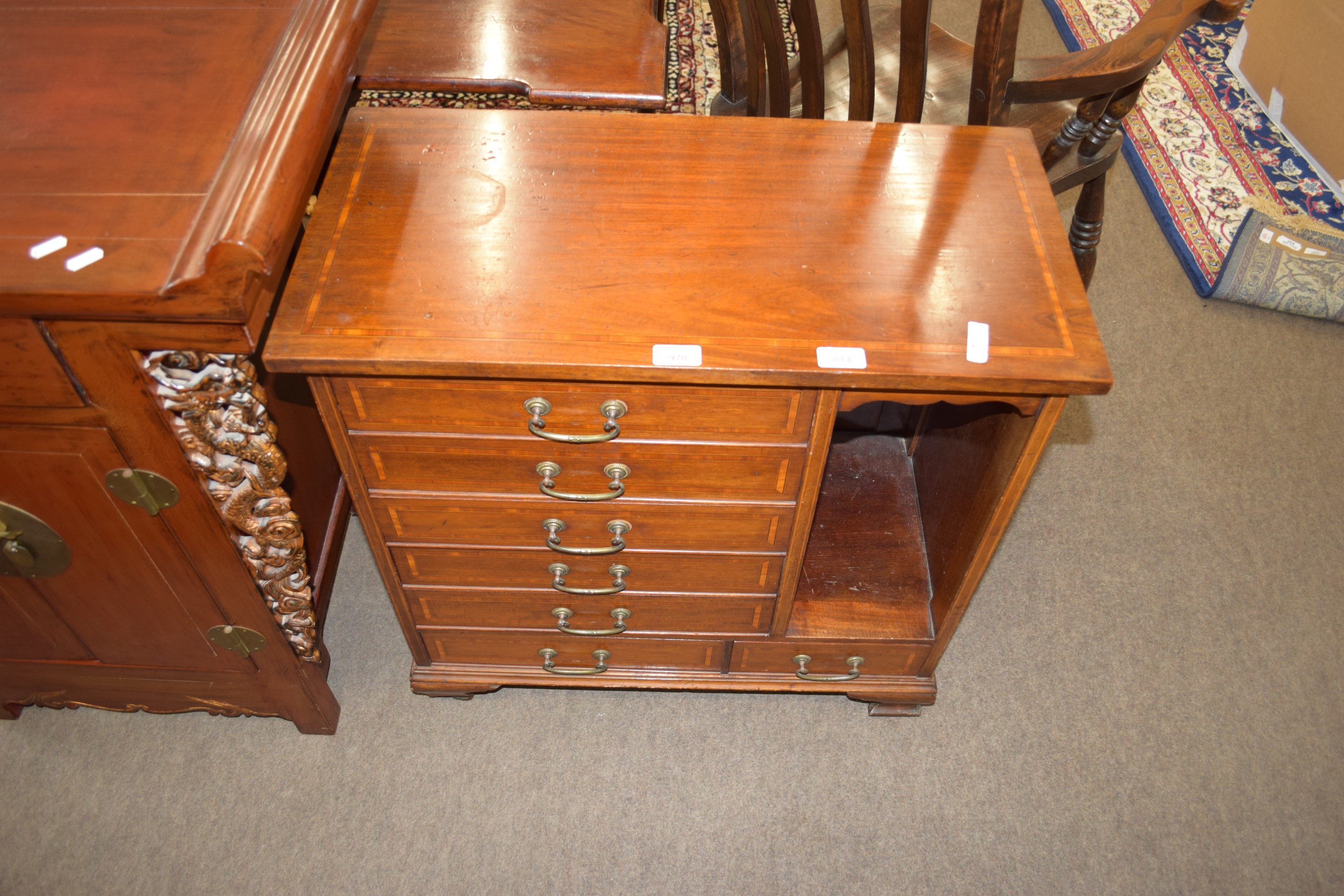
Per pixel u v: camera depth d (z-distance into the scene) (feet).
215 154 3.83
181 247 3.49
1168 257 8.77
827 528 6.02
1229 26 10.55
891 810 5.86
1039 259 4.37
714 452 4.42
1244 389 7.89
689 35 6.95
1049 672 6.43
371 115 4.80
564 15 6.01
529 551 5.01
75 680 5.63
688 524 4.82
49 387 3.79
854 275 4.26
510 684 6.03
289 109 3.91
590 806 5.85
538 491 4.66
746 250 4.33
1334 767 6.04
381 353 3.89
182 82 4.12
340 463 4.55
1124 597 6.77
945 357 4.00
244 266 3.43
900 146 4.83
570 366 3.90
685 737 6.13
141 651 5.37
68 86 4.10
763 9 5.58
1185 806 5.88
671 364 3.91
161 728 6.09
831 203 4.55
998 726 6.19
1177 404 7.79
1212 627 6.64
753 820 5.81
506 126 4.79
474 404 4.20
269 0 4.51
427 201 4.45
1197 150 9.44
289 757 5.99
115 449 4.09
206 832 5.70
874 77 5.96
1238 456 7.49
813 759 6.06
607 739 6.11
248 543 4.61
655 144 4.76
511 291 4.13
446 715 6.18
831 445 6.50
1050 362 4.01
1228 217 8.93
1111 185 9.32
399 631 6.55
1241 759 6.07
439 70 5.56
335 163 4.59
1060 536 7.06
